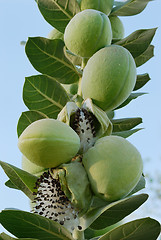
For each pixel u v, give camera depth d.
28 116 1.17
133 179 1.03
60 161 1.03
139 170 1.04
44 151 1.01
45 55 1.21
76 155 1.07
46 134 1.01
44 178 1.04
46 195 1.03
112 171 1.02
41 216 1.00
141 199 1.03
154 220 0.97
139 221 0.97
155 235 1.00
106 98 1.11
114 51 1.12
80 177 1.03
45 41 1.19
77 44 1.15
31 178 1.11
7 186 1.22
